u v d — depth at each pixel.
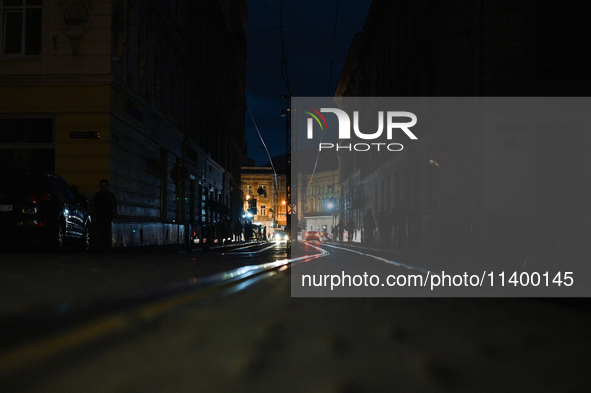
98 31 19.78
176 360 3.32
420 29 27.95
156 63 27.08
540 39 18.86
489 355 3.65
